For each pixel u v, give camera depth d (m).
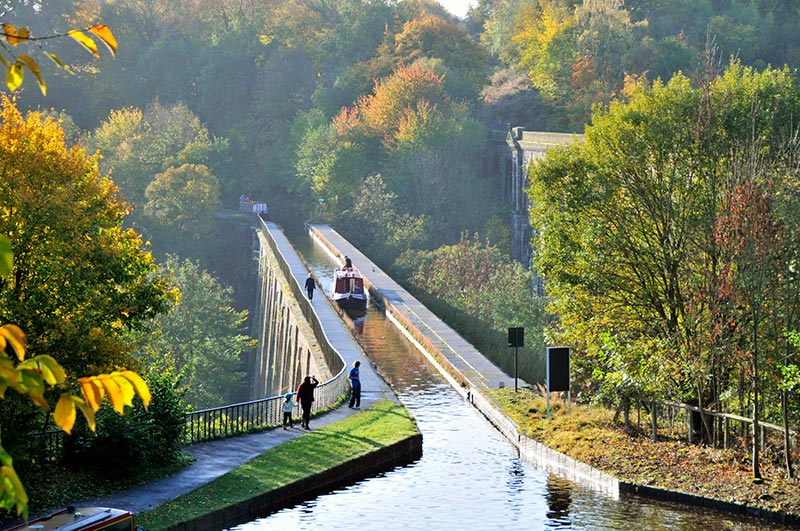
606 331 60.19
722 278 50.19
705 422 51.66
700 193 60.00
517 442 58.16
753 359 46.50
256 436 57.03
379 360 86.38
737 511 42.97
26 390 8.22
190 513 40.59
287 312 126.62
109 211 50.19
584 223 62.81
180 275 152.62
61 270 43.72
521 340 69.56
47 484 43.31
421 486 48.97
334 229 197.12
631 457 50.62
